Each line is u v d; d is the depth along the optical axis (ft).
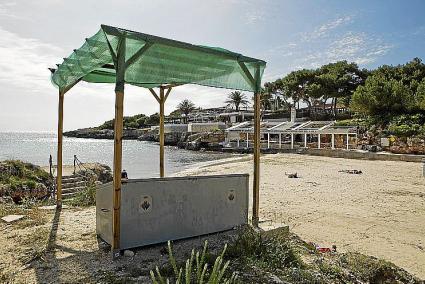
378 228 27.35
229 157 131.34
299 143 149.79
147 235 16.19
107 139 440.04
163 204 16.72
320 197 40.45
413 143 107.24
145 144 266.16
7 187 37.17
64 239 17.48
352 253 19.02
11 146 248.11
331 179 57.36
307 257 17.17
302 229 26.35
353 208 34.63
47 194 41.22
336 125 134.72
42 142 347.77
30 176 43.27
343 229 26.78
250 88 20.95
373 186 49.85
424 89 135.74
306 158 103.19
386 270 16.92
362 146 117.29
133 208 15.81
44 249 15.94
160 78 16.76
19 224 20.27
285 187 47.88
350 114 188.24
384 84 141.49
